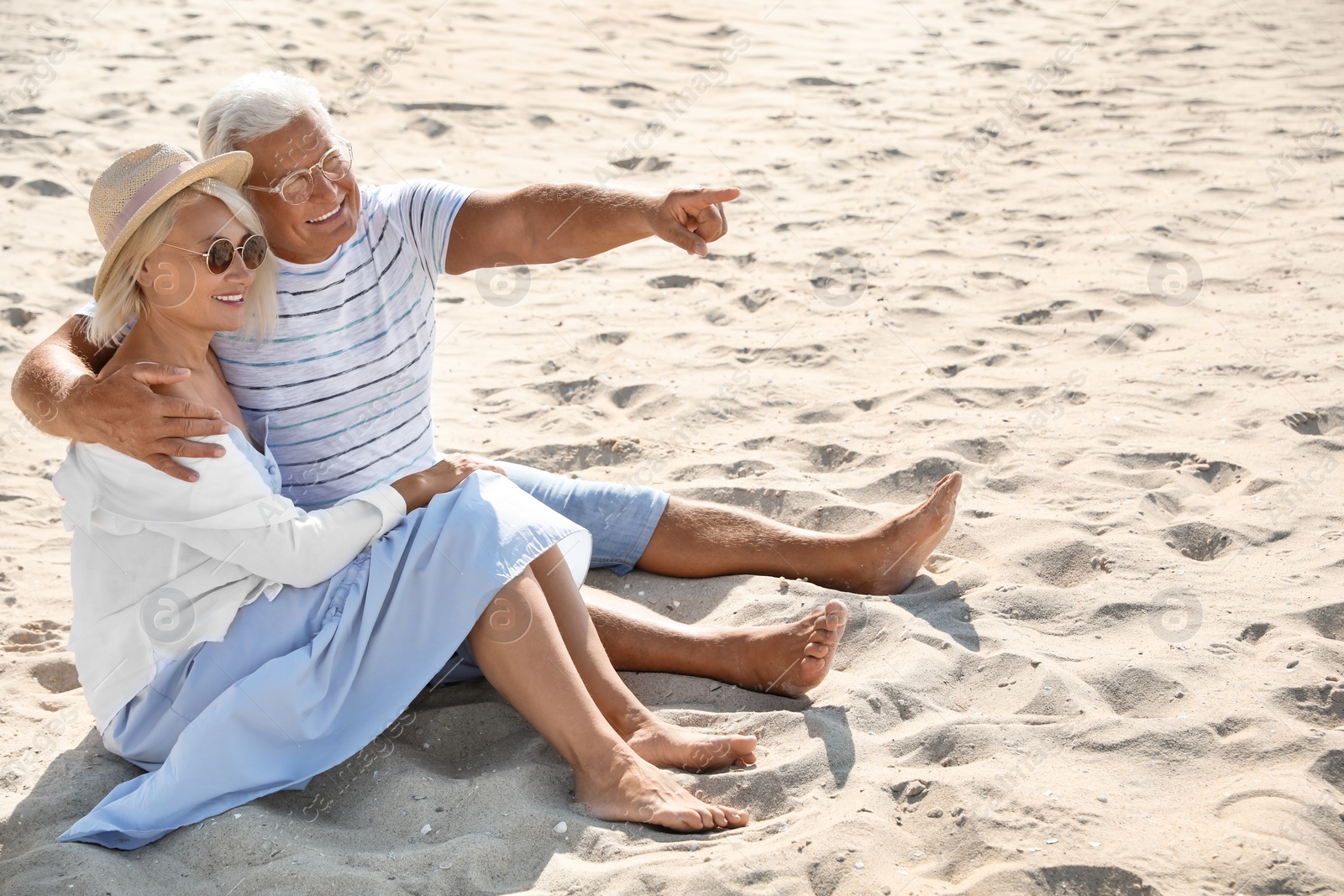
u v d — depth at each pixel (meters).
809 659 2.40
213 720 2.07
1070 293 4.86
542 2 9.98
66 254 5.22
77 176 6.08
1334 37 9.17
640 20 9.64
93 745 2.34
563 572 2.32
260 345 2.33
